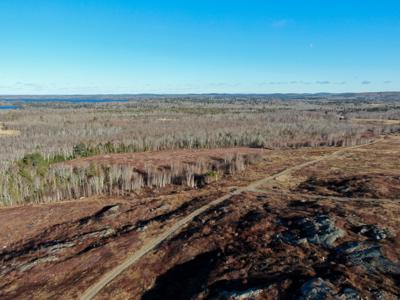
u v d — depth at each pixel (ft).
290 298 37.29
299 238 53.72
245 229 62.59
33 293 52.11
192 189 108.27
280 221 63.05
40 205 101.45
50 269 59.11
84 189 113.29
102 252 63.16
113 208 90.89
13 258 66.08
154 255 59.93
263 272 45.06
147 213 86.38
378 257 43.88
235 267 48.44
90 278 54.54
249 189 99.14
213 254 55.62
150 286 50.67
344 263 43.68
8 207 100.63
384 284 37.86
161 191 110.73
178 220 75.77
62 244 69.56
